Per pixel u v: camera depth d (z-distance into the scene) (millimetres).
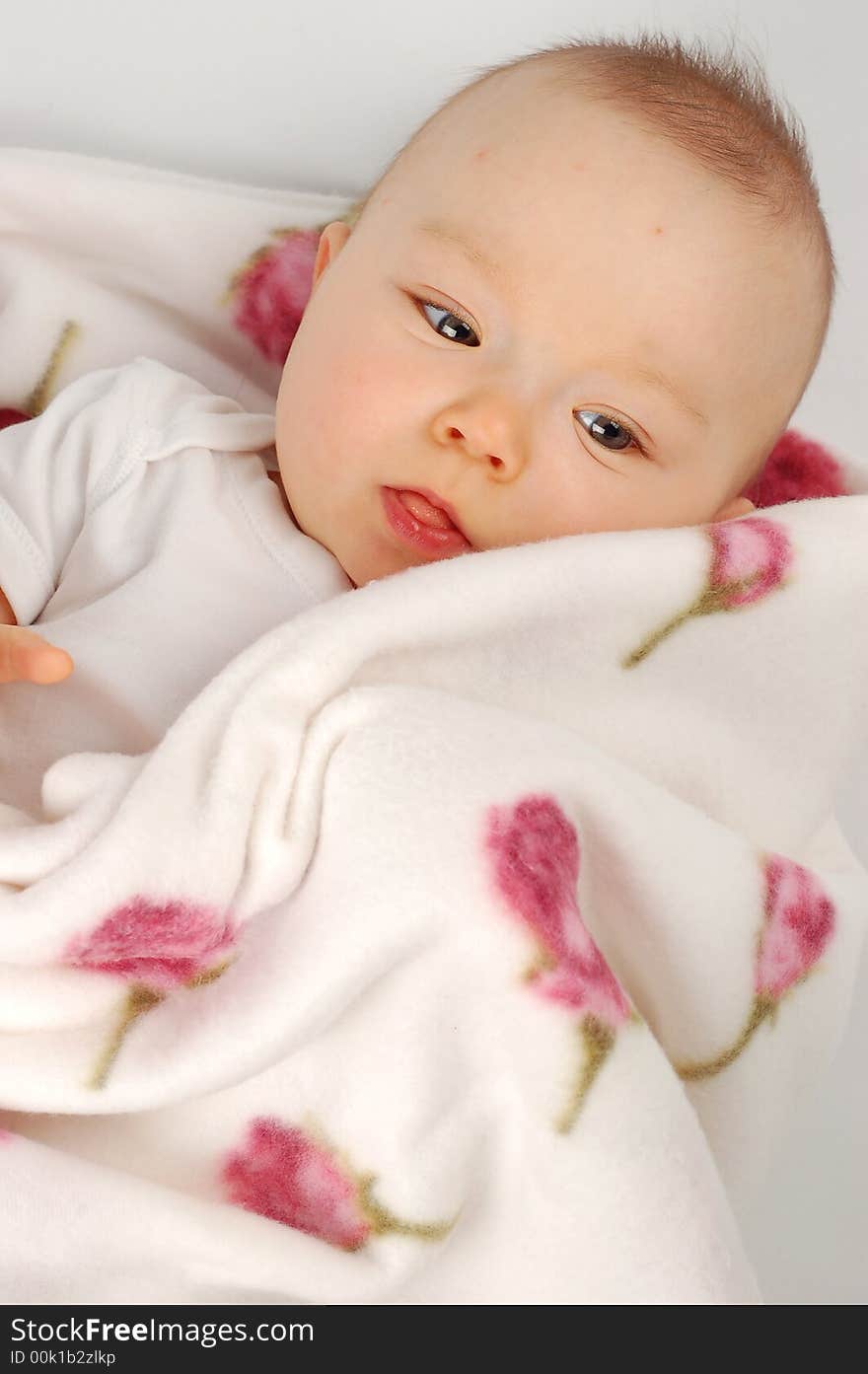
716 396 913
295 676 761
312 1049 753
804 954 867
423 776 727
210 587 904
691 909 789
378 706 752
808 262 939
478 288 882
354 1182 749
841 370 1229
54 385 1087
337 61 1119
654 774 860
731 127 919
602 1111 695
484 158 901
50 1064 717
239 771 736
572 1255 700
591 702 842
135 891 700
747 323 907
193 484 931
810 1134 1118
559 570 810
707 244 890
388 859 711
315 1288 723
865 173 1212
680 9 1171
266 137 1134
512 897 704
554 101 909
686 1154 710
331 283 943
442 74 1137
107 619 883
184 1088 716
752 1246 1069
